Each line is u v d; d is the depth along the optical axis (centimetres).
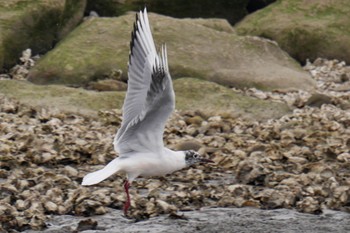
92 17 2288
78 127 1728
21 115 1802
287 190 1373
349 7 2439
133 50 1123
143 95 1117
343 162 1557
